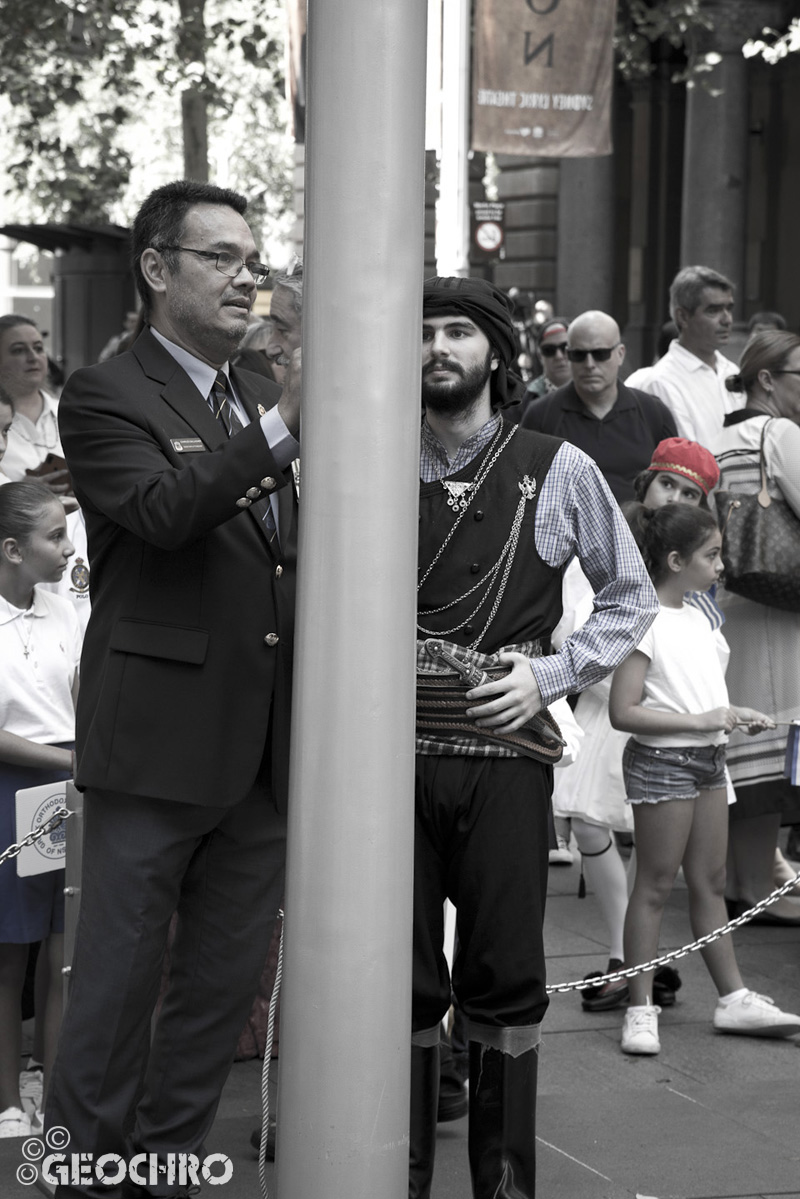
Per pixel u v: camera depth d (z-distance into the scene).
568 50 12.52
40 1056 5.73
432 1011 4.07
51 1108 4.00
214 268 3.91
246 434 3.54
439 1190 4.64
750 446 7.18
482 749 3.92
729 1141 5.11
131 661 3.85
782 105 29.14
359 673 3.06
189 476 3.56
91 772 3.86
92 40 23.11
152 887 3.90
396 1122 3.14
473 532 3.99
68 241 27.48
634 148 31.41
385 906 3.10
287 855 3.14
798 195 29.11
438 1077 4.21
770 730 7.33
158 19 22.67
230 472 3.52
